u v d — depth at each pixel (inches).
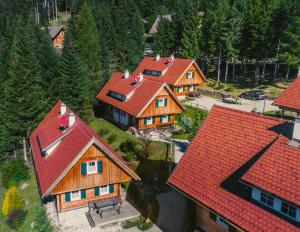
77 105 2319.1
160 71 2878.9
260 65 3690.9
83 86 2337.6
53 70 2358.5
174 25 3804.1
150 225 1238.9
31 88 1994.3
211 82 3344.0
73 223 1290.6
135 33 4271.7
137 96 2176.4
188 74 2783.0
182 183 1095.0
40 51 2549.2
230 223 918.4
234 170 1017.5
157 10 6304.1
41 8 6860.2
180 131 2063.2
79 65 2354.8
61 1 7322.8
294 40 2689.5
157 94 2066.9
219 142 1115.9
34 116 2017.7
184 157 1152.8
